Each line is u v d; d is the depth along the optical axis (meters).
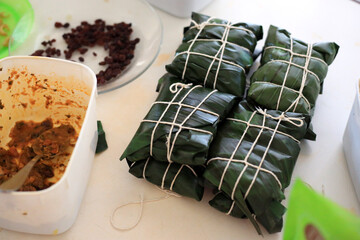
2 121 0.47
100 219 0.42
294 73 0.48
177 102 0.45
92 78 0.42
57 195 0.35
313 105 0.47
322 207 0.26
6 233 0.40
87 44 0.57
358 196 0.44
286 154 0.42
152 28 0.57
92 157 0.44
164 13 0.62
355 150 0.43
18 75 0.45
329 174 0.46
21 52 0.55
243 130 0.44
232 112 0.47
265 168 0.41
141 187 0.44
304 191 0.27
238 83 0.49
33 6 0.60
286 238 0.31
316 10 0.64
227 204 0.41
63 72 0.44
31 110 0.49
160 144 0.42
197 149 0.40
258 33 0.54
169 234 0.41
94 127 0.43
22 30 0.56
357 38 0.60
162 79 0.51
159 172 0.42
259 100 0.47
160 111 0.44
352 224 0.25
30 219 0.37
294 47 0.51
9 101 0.47
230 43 0.51
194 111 0.43
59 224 0.39
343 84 0.55
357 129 0.42
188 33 0.54
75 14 0.61
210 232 0.41
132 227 0.41
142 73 0.52
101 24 0.60
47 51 0.56
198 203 0.43
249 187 0.39
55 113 0.50
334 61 0.57
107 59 0.55
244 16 0.62
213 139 0.44
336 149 0.48
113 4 0.61
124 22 0.60
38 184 0.42
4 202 0.34
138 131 0.44
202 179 0.43
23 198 0.34
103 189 0.44
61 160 0.45
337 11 0.64
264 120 0.45
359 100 0.42
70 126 0.48
